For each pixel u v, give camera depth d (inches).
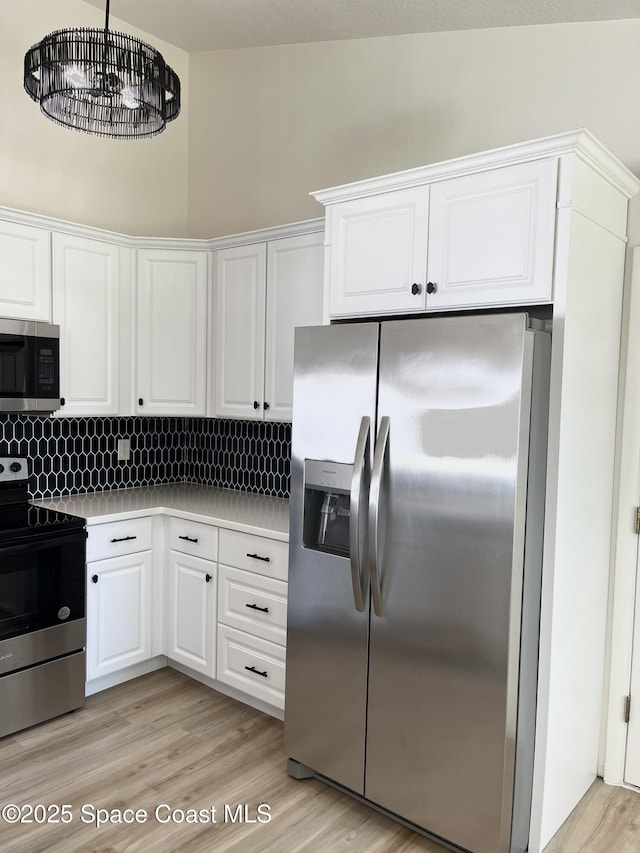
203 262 133.0
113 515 118.3
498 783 76.4
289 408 119.3
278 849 82.6
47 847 81.5
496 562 75.2
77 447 137.4
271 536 107.7
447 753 80.4
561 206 76.5
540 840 82.4
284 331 119.5
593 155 78.7
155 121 92.5
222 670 118.6
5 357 108.3
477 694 77.5
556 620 82.0
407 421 82.0
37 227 114.7
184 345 133.7
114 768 98.4
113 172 142.3
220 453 149.9
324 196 99.7
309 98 132.8
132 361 132.4
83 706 116.7
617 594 98.0
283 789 95.0
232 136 147.0
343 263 98.4
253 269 124.6
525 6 96.5
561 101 99.8
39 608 107.7
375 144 122.7
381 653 85.7
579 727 92.4
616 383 95.7
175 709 116.9
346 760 90.5
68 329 120.6
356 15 113.8
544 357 77.9
